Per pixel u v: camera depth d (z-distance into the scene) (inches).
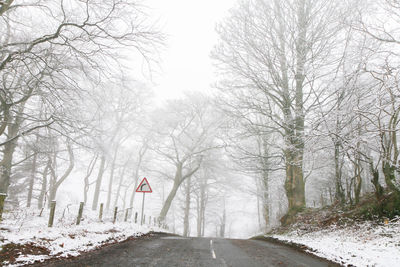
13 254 221.5
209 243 429.4
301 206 663.8
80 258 241.8
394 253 271.0
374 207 445.4
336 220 507.8
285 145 625.9
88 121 522.6
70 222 473.1
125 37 409.7
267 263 252.4
